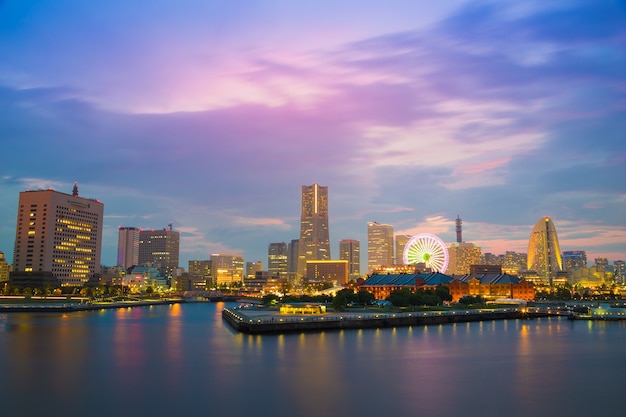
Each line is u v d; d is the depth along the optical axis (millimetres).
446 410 88812
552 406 91438
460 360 132375
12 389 101125
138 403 91875
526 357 137625
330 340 167875
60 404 91312
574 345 160750
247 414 86062
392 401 93688
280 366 123375
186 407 89688
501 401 94188
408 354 140500
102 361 130625
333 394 98062
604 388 103812
